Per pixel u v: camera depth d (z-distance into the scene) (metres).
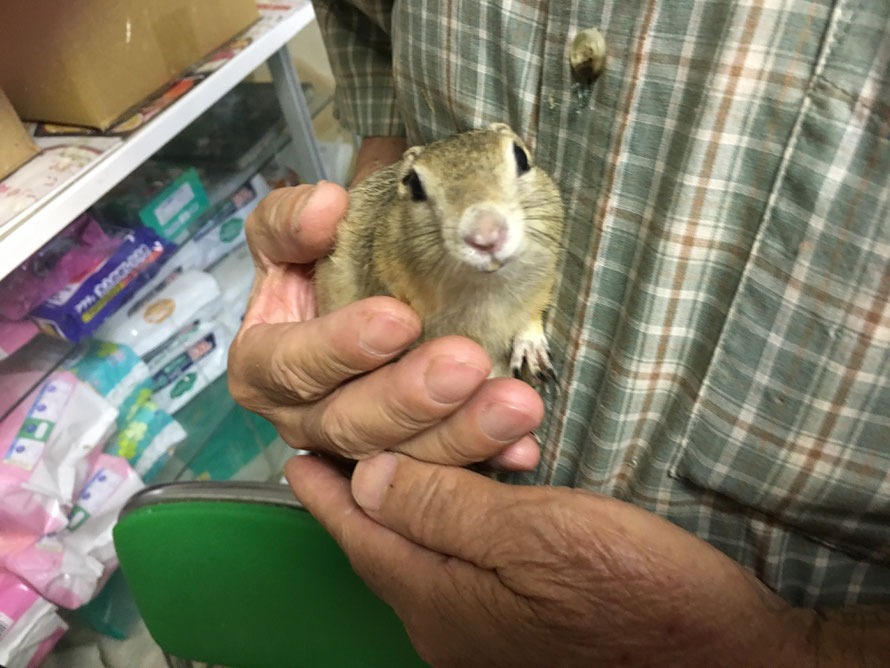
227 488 0.25
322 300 0.25
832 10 0.13
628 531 0.16
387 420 0.18
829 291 0.15
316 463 0.22
